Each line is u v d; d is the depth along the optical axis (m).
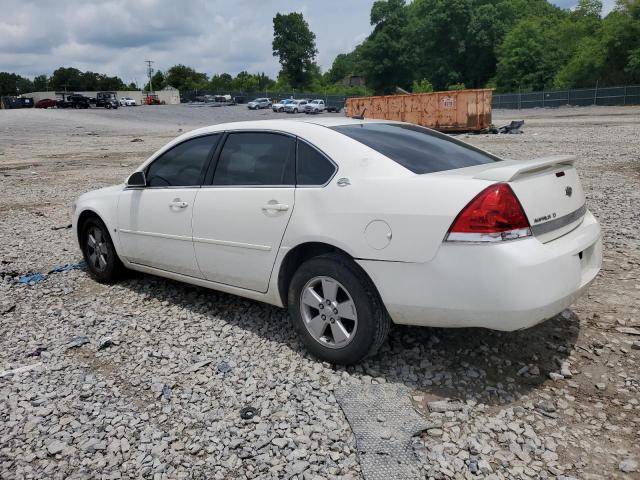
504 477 2.64
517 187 3.11
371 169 3.51
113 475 2.74
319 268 3.60
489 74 102.69
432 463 2.74
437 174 3.41
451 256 3.08
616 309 4.44
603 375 3.50
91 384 3.62
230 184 4.26
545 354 3.77
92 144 27.97
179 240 4.60
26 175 15.74
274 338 4.20
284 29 123.31
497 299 2.99
